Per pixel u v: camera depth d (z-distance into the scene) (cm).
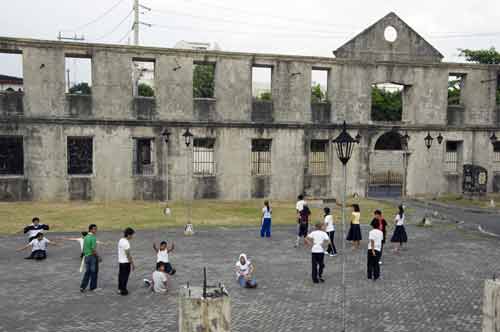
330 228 1830
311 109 3272
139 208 2758
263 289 1402
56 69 2820
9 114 2756
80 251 1806
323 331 1105
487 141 3625
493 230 2378
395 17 3397
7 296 1311
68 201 2870
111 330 1098
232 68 3119
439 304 1295
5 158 2814
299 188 3278
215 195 3128
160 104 3002
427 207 2973
